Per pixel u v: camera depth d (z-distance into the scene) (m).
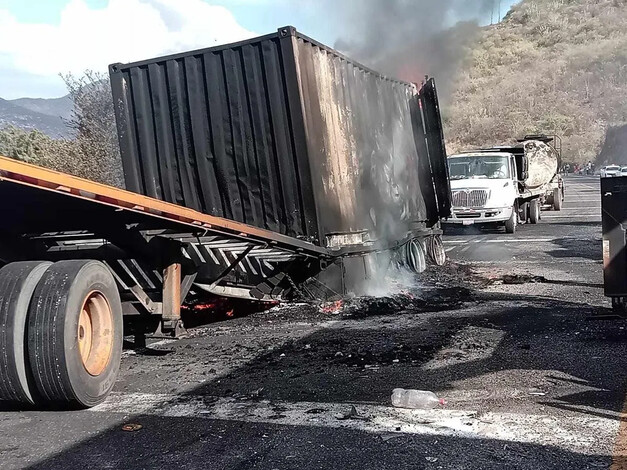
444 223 21.08
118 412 4.80
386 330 7.20
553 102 111.81
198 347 6.78
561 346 6.26
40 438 4.32
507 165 20.70
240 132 8.53
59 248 6.61
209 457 3.91
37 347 4.61
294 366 5.86
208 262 7.54
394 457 3.82
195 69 8.72
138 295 6.54
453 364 5.75
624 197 6.95
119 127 9.26
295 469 3.71
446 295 9.50
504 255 14.42
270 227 8.54
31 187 4.36
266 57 8.24
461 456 3.80
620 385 5.02
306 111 8.25
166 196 9.10
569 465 3.64
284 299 9.00
